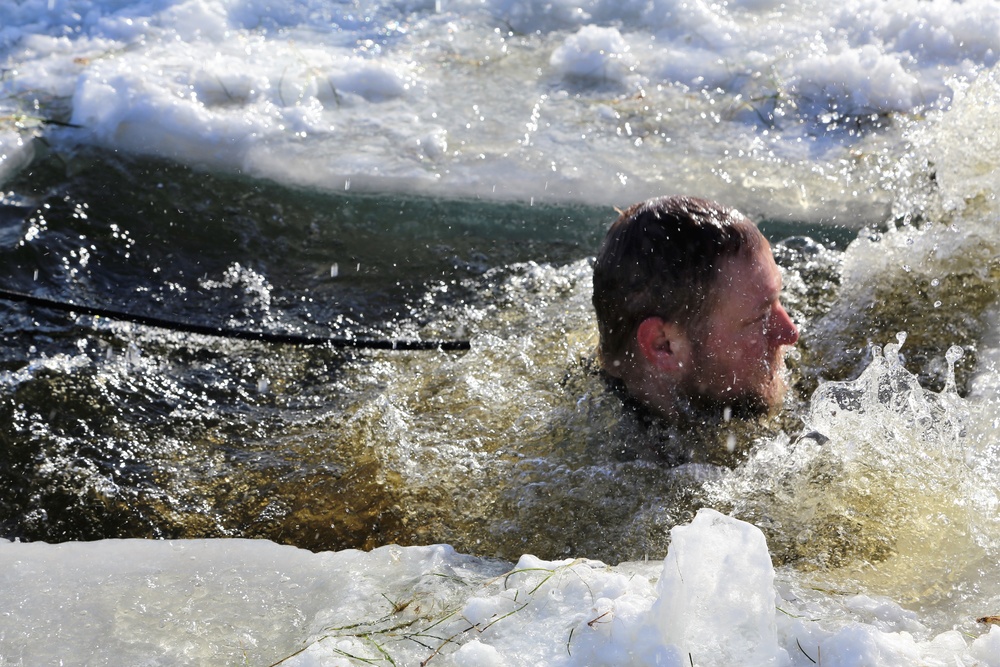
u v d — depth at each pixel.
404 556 2.49
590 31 5.52
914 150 4.43
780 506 2.58
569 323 3.40
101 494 2.79
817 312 3.38
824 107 4.89
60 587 2.41
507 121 4.95
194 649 2.19
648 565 2.40
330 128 4.86
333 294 3.78
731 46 5.54
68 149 4.64
